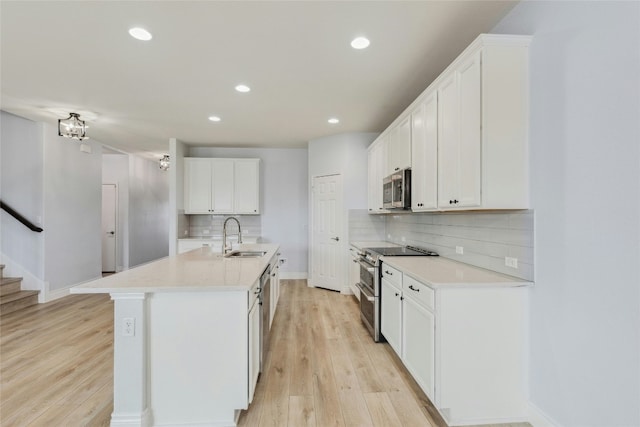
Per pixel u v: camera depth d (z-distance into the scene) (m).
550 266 1.74
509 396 1.92
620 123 1.36
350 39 2.34
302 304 4.44
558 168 1.68
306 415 2.00
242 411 2.04
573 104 1.59
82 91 3.29
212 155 6.02
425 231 3.54
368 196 4.82
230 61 2.66
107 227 7.07
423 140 2.70
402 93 3.36
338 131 4.92
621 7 1.36
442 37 2.32
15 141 4.46
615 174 1.38
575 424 1.59
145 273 2.22
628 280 1.34
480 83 1.89
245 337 1.90
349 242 4.99
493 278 2.02
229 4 1.94
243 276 2.11
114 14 2.03
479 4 1.97
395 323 2.66
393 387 2.33
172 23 2.13
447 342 1.88
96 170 5.54
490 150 1.86
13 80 3.02
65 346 3.01
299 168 6.12
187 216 5.87
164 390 1.87
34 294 4.39
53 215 4.64
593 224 1.49
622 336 1.36
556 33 1.68
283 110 3.89
